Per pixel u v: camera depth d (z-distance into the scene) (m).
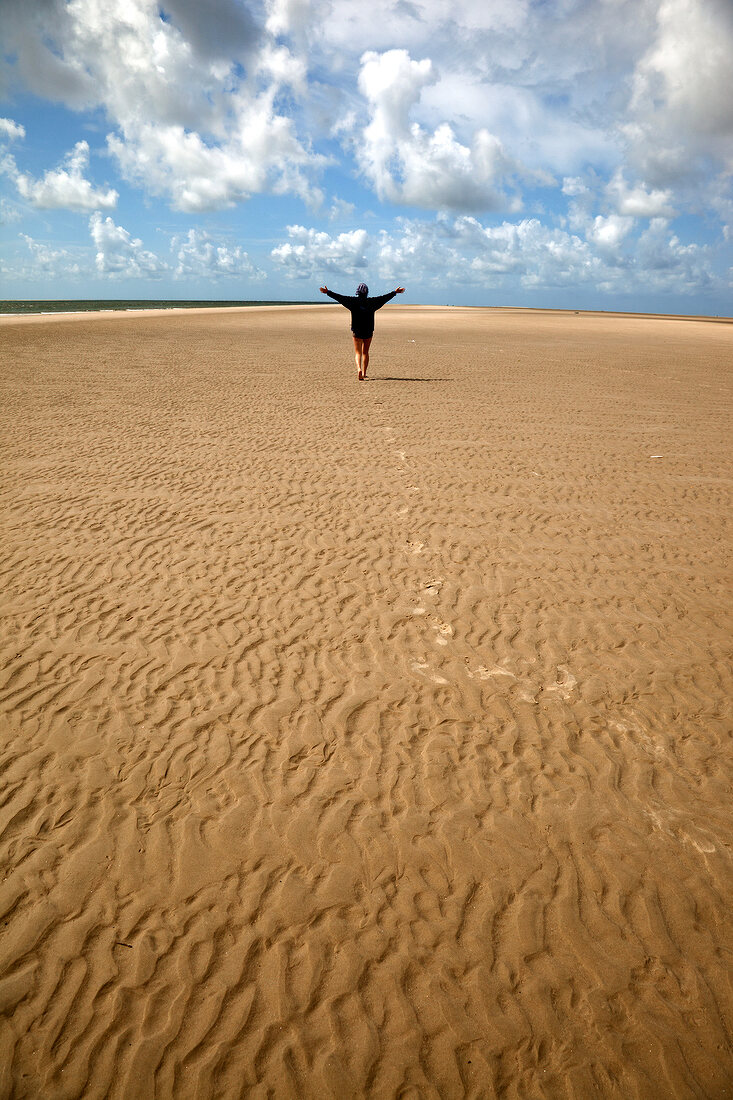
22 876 2.98
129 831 3.22
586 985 2.58
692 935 2.77
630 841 3.20
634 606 5.31
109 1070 2.30
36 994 2.53
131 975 2.60
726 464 9.33
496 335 34.00
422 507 7.43
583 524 7.02
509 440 10.42
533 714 4.05
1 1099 2.19
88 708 4.03
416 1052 2.37
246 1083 2.28
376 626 4.98
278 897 2.91
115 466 8.70
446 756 3.71
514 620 5.08
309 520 6.99
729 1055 2.36
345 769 3.61
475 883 2.99
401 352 23.72
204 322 38.31
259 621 5.02
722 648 4.73
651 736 3.86
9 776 3.52
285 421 11.45
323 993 2.54
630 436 10.84
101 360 19.30
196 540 6.43
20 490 7.72
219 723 3.93
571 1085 2.28
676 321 68.94
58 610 5.11
